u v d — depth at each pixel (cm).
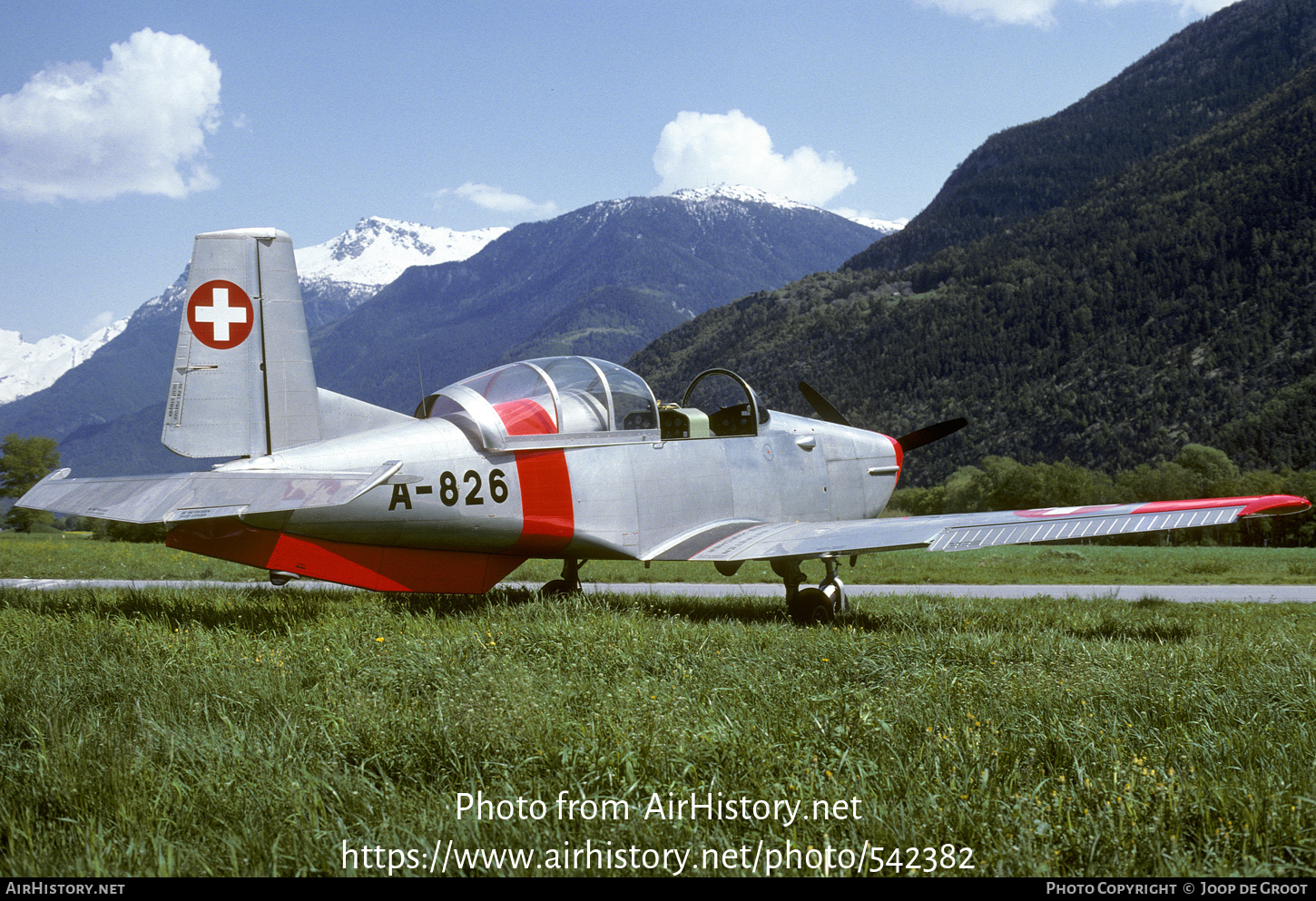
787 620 813
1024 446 15750
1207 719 387
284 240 716
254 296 704
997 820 268
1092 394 16100
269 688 414
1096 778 305
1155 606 1044
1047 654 536
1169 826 264
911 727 366
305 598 873
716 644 555
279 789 285
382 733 340
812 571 2108
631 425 809
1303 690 430
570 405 775
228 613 687
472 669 456
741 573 1912
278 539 665
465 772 311
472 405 736
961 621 764
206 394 688
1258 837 255
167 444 677
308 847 248
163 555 2222
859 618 820
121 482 634
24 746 344
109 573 1709
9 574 1680
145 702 387
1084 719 366
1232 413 13675
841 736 344
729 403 930
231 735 339
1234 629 752
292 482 607
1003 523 736
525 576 1739
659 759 313
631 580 1706
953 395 18612
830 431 1004
